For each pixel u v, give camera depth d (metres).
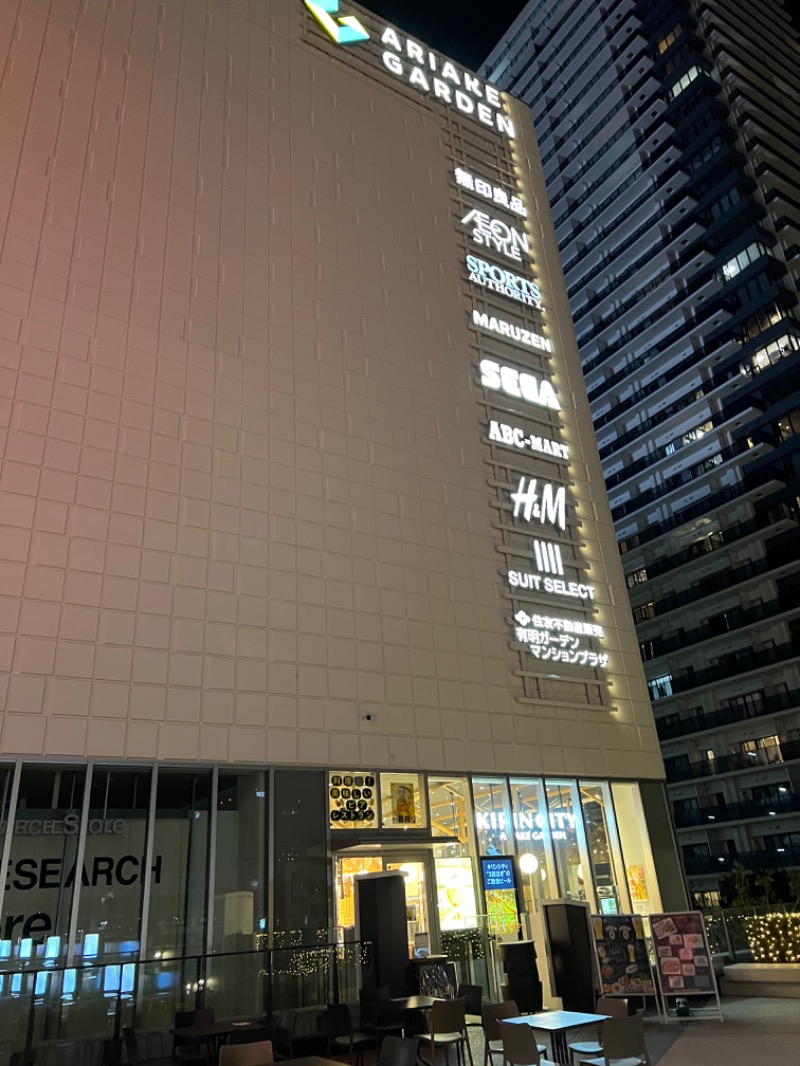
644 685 26.86
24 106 21.45
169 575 18.41
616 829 23.58
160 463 19.41
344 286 25.97
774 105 75.25
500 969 19.23
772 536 57.78
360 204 28.31
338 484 22.50
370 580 21.89
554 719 23.92
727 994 18.41
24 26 22.58
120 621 17.33
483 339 29.55
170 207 22.88
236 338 22.31
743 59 76.56
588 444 30.77
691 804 55.72
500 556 25.50
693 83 73.19
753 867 50.91
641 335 70.69
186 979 13.96
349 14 32.88
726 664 57.03
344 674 20.19
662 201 73.19
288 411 22.42
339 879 18.22
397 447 24.55
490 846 20.94
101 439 18.77
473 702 22.38
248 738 18.02
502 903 20.39
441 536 24.23
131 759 16.36
